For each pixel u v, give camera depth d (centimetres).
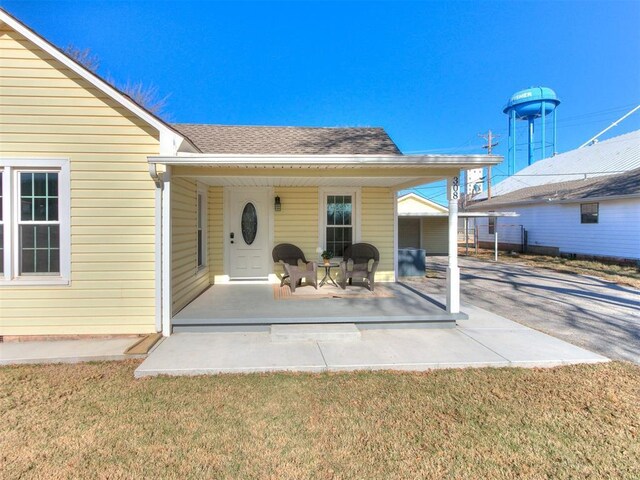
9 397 352
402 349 479
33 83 518
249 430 295
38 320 526
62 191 525
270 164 516
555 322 638
